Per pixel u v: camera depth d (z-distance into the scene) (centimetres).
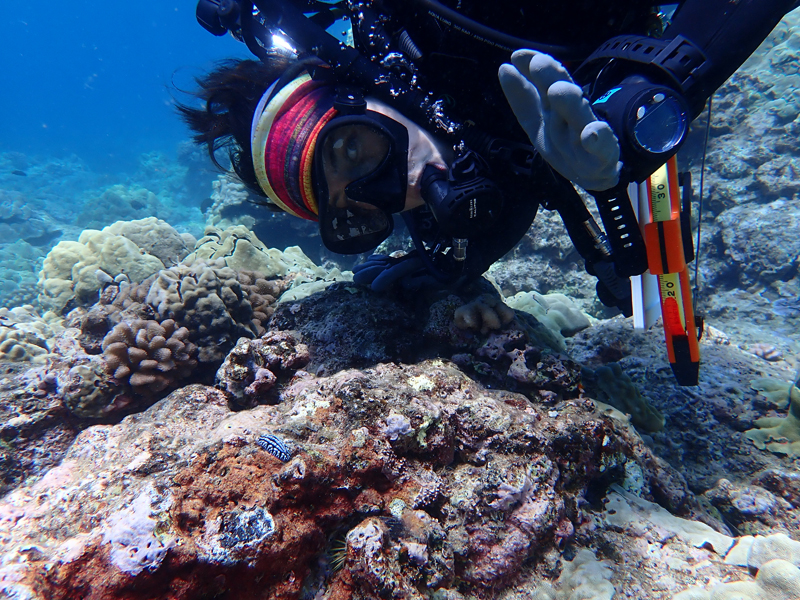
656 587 167
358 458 158
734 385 310
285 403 193
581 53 162
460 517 169
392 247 670
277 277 410
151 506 122
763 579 151
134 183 2914
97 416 239
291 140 169
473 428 188
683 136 121
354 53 163
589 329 387
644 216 173
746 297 589
